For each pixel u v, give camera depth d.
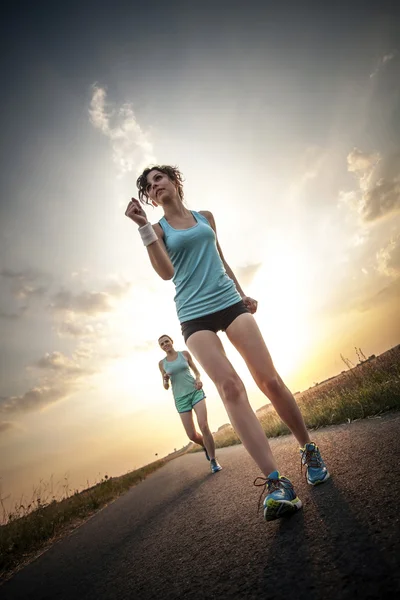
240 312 2.25
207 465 6.70
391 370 4.86
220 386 2.03
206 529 2.14
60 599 1.87
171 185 2.56
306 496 1.93
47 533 4.61
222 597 1.20
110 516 4.76
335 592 0.99
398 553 1.06
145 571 1.82
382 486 1.65
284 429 6.38
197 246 2.32
